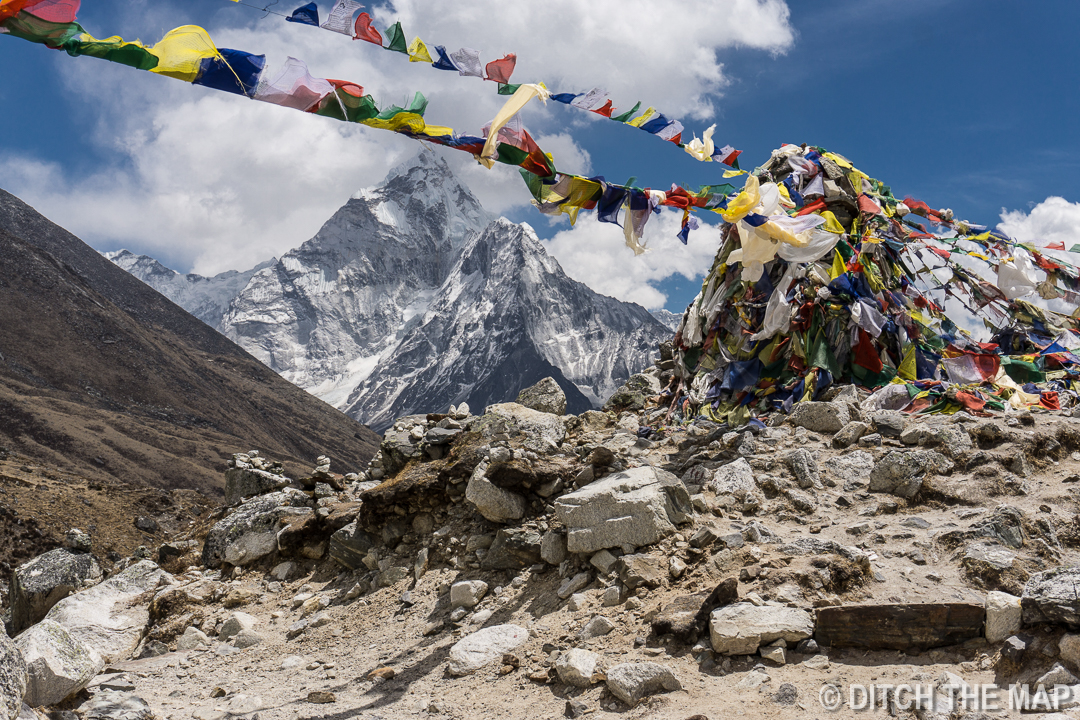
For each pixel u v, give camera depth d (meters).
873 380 13.73
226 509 15.34
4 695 5.30
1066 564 7.71
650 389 16.84
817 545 8.09
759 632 6.73
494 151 6.65
